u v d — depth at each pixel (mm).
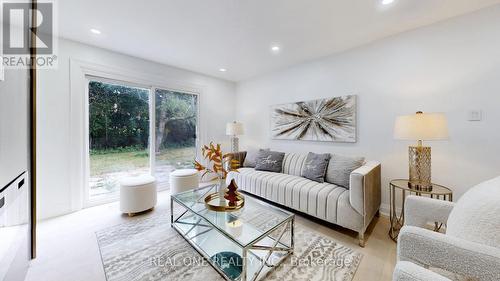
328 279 1413
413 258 889
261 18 2041
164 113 3508
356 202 1846
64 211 2463
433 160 2162
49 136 2357
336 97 2904
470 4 1819
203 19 2059
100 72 2730
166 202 2881
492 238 801
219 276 1438
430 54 2158
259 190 2740
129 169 3109
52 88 2369
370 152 2617
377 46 2525
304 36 2416
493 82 1843
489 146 1868
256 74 4004
